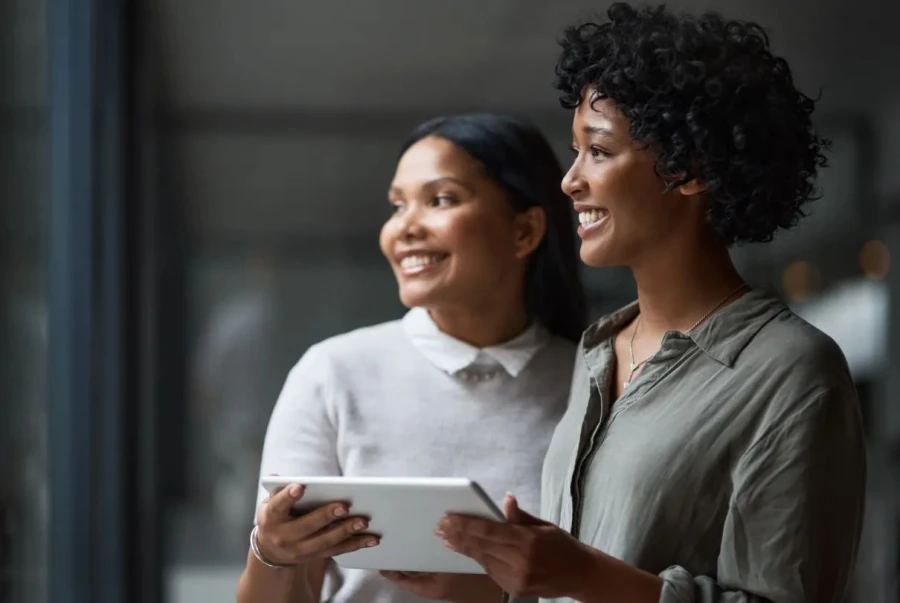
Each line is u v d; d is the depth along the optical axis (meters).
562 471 1.70
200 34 4.88
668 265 1.62
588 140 1.62
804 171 1.61
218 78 5.03
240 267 5.11
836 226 4.55
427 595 1.86
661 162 1.55
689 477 1.52
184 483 4.89
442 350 2.10
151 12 4.64
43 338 3.57
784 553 1.46
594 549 1.48
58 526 3.62
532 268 2.20
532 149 2.16
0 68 3.30
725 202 1.54
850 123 4.74
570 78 1.65
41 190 3.59
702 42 1.53
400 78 5.09
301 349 5.16
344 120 5.14
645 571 1.50
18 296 3.40
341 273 5.20
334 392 2.08
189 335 5.00
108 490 4.04
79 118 3.74
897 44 4.70
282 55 5.00
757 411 1.51
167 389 4.91
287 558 1.64
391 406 2.08
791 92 1.58
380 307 5.21
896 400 4.41
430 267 2.08
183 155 5.02
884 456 4.39
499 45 5.01
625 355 1.70
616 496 1.57
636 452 1.56
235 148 5.09
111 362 4.04
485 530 1.44
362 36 4.97
